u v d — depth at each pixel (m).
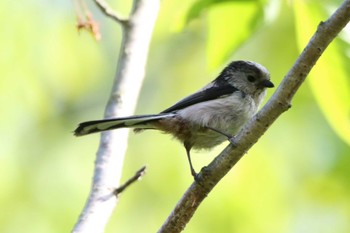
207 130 9.75
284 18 12.99
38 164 11.40
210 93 9.96
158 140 11.91
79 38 11.77
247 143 7.25
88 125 8.63
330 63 8.23
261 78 10.49
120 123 8.94
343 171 12.32
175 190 11.50
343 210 12.76
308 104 12.38
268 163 11.69
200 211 11.30
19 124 11.15
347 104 8.40
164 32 12.92
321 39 6.77
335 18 6.70
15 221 10.84
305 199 12.30
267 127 7.15
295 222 11.98
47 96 11.58
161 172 11.66
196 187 7.55
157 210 11.48
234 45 9.24
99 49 12.05
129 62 9.75
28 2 11.30
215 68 9.36
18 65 11.11
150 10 10.13
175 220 7.70
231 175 11.45
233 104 9.93
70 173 11.69
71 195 11.45
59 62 11.60
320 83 8.39
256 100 10.55
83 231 8.13
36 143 11.48
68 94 11.98
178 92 13.67
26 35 11.20
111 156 8.98
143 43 9.91
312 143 12.20
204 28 14.24
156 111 13.59
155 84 13.95
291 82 6.94
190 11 9.30
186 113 9.67
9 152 11.00
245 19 9.13
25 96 11.21
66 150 11.92
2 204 10.84
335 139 12.24
